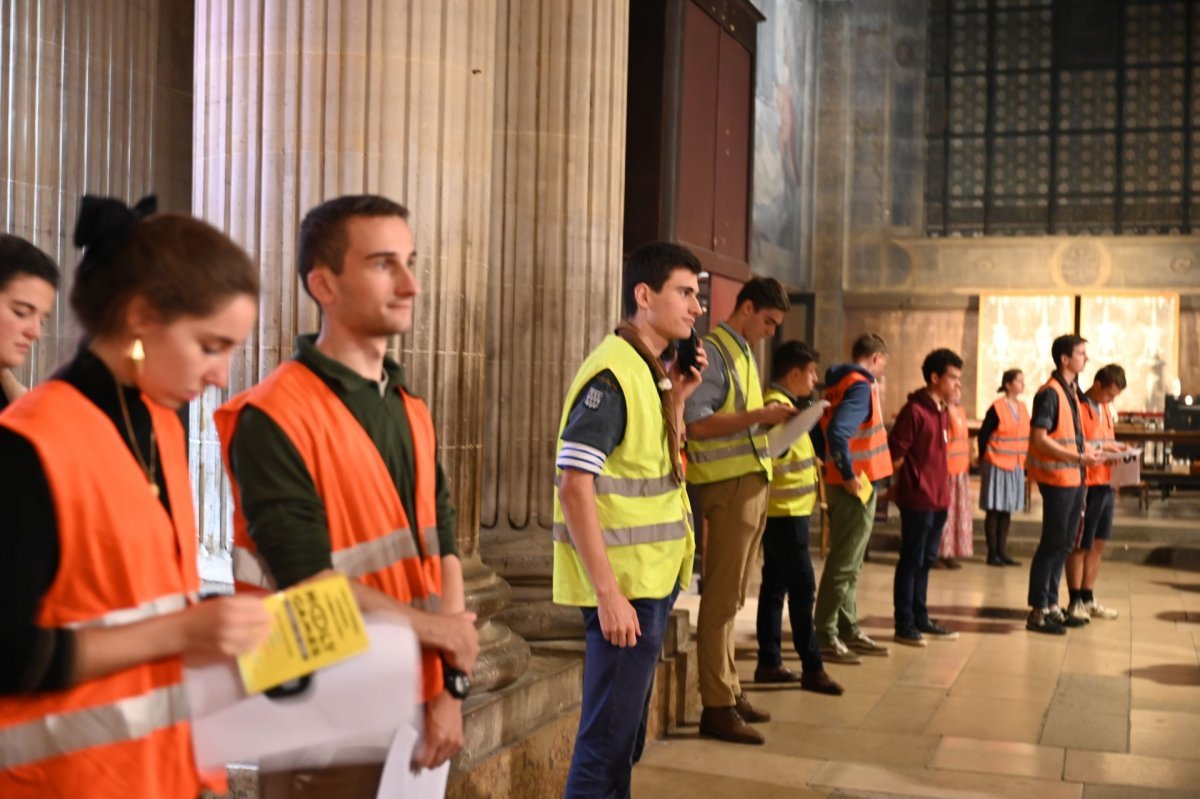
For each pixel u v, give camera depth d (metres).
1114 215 21.05
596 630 3.49
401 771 2.09
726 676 5.39
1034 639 8.01
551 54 5.38
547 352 5.38
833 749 5.34
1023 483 11.63
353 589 2.04
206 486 3.86
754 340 5.40
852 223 21.36
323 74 3.79
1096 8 21.05
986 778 4.98
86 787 1.63
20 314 2.79
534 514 5.37
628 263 3.68
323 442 2.14
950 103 21.61
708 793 4.70
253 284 1.79
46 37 6.33
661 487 3.55
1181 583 10.96
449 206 4.01
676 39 7.46
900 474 7.69
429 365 3.99
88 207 1.75
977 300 20.75
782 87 19.39
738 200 9.04
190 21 7.51
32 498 1.58
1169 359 19.72
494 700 4.14
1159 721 5.95
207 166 3.90
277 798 2.21
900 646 7.67
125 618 1.67
